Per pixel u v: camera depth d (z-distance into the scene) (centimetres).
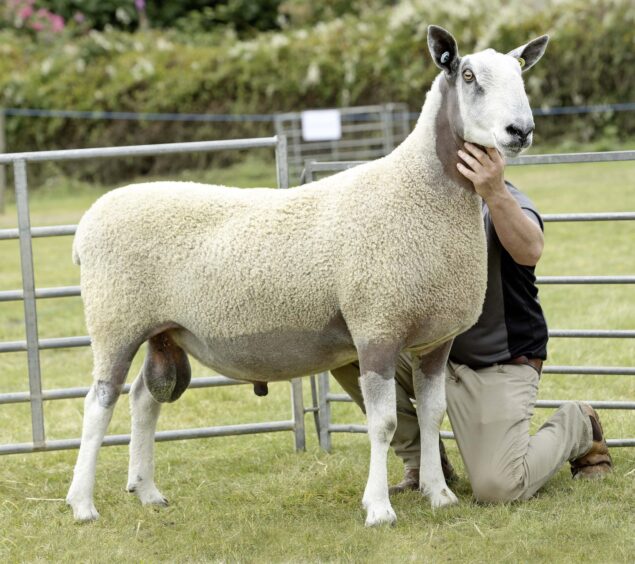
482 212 543
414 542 500
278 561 490
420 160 503
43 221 1997
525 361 568
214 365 546
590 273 1174
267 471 645
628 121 2522
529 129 465
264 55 2691
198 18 3278
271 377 542
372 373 503
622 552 473
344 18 3050
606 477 579
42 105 2745
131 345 537
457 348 566
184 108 2725
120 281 529
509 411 548
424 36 2628
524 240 519
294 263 503
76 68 2772
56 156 611
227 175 2652
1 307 1219
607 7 2520
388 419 505
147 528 543
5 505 588
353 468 638
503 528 512
